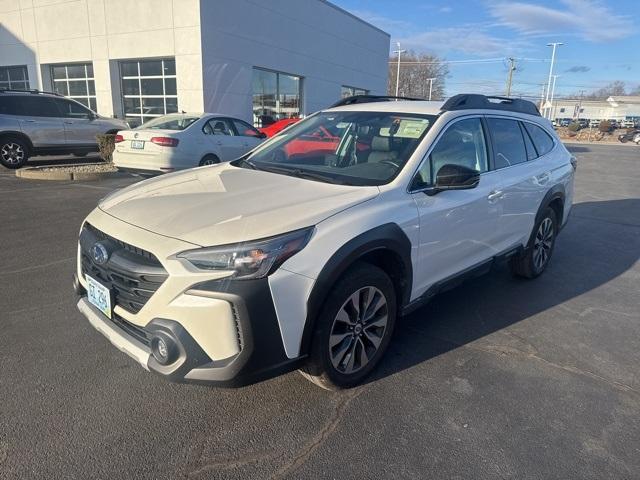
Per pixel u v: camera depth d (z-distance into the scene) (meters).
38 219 6.77
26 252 5.35
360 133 3.72
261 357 2.43
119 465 2.32
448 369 3.31
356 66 27.20
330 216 2.69
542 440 2.62
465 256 3.78
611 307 4.52
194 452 2.43
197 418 2.69
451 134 3.65
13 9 18.78
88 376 3.04
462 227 3.61
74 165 12.13
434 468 2.39
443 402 2.93
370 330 3.06
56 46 18.25
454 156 3.64
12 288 4.35
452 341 3.72
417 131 3.53
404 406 2.87
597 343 3.79
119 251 2.59
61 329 3.62
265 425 2.66
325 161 3.66
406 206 3.09
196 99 16.30
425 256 3.29
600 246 6.73
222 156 10.17
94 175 10.18
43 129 11.93
